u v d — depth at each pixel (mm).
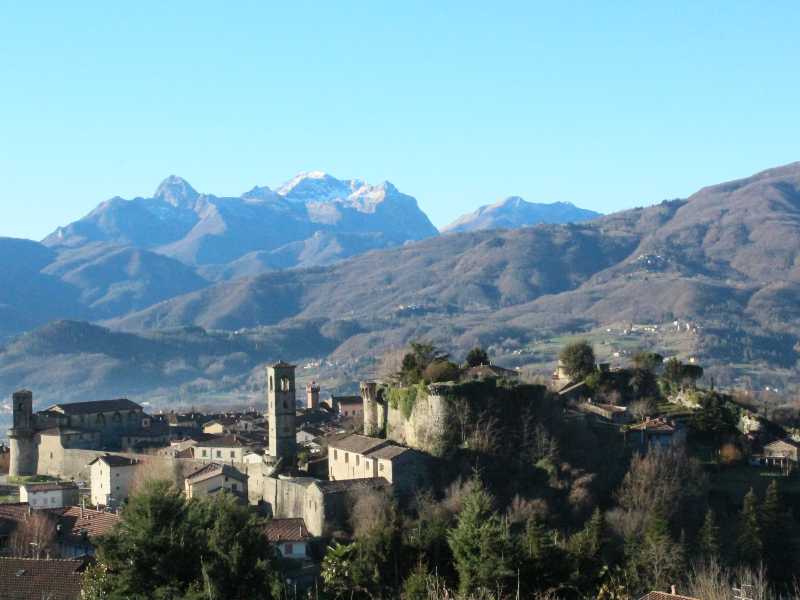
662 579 131125
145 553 90000
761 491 199375
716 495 197625
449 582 101000
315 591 105438
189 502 100750
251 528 95812
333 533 173250
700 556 158625
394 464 189500
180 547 90062
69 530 155500
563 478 194625
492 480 194500
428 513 166750
